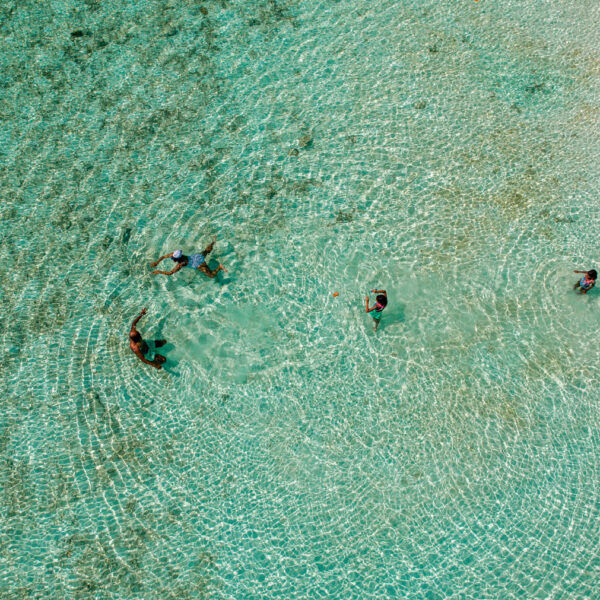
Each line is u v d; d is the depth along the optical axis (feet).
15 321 30.86
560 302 31.65
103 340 30.60
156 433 28.19
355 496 26.71
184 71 40.75
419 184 35.88
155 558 25.18
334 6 44.52
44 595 24.23
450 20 43.73
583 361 29.99
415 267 32.91
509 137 37.86
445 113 38.96
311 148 37.42
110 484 26.78
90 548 25.30
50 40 42.01
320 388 29.48
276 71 41.01
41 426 28.14
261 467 27.48
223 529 25.94
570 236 33.86
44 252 33.12
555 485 26.86
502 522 25.98
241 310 31.71
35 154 36.73
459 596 24.36
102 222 34.30
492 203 35.12
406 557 25.23
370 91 40.04
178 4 44.24
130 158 36.78
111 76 40.32
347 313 31.60
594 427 28.30
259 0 44.68
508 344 30.48
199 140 37.65
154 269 32.86
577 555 25.18
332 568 25.04
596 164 36.65
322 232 34.17
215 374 29.76
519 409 28.76
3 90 39.42
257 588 24.61
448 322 31.17
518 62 41.55
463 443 27.91
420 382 29.53
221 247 33.58
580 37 42.96
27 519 25.81
